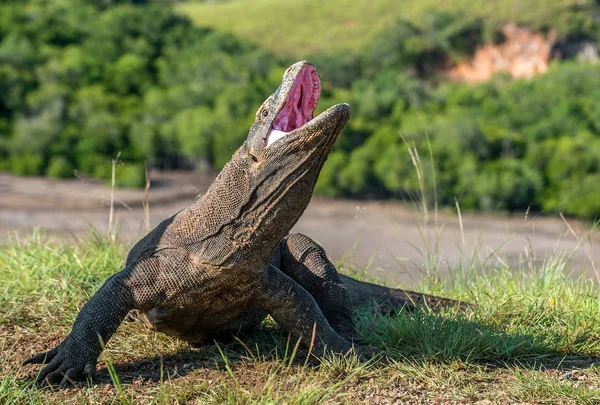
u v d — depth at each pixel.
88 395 7.35
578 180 86.25
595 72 127.06
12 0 131.00
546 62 161.00
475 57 163.38
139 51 128.88
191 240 7.88
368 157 91.12
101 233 13.22
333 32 183.12
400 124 100.62
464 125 94.25
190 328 8.35
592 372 8.21
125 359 8.44
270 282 8.12
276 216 7.62
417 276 13.38
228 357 8.48
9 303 9.88
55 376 7.67
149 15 145.50
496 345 8.56
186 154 96.31
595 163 88.75
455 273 12.62
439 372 7.92
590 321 9.54
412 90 119.06
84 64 113.25
